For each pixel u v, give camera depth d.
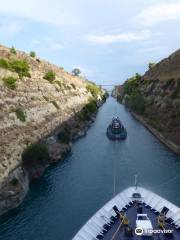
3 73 70.75
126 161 64.88
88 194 48.12
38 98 81.38
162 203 36.38
